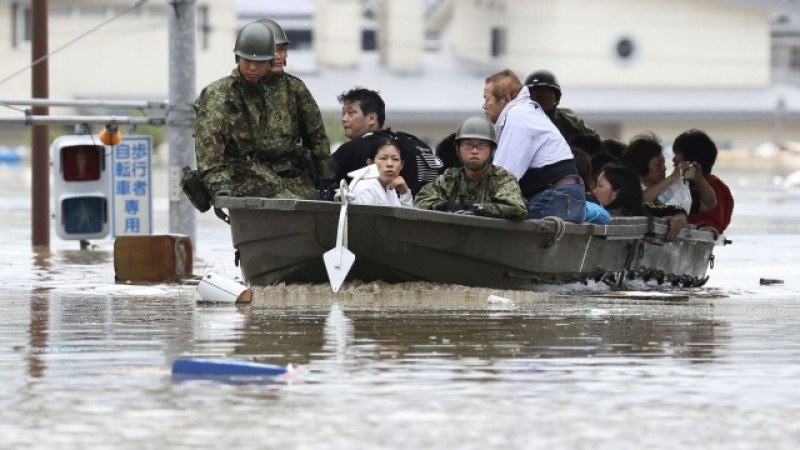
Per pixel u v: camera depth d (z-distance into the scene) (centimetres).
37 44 5562
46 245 5447
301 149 3519
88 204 5288
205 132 3394
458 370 2145
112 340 2472
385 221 3212
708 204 4109
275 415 1817
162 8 19900
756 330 2639
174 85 4831
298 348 2367
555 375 2108
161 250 3784
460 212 3303
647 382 2053
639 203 3819
